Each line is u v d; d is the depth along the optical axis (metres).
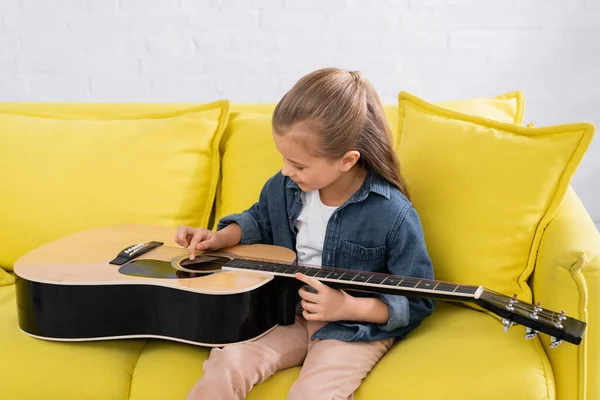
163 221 1.86
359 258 1.51
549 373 1.29
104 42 2.59
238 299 1.37
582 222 1.47
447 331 1.44
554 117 2.54
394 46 2.51
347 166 1.45
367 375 1.38
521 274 1.51
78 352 1.44
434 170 1.61
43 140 1.89
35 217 1.83
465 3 2.45
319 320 1.39
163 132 1.91
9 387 1.40
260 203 1.71
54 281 1.42
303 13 2.51
